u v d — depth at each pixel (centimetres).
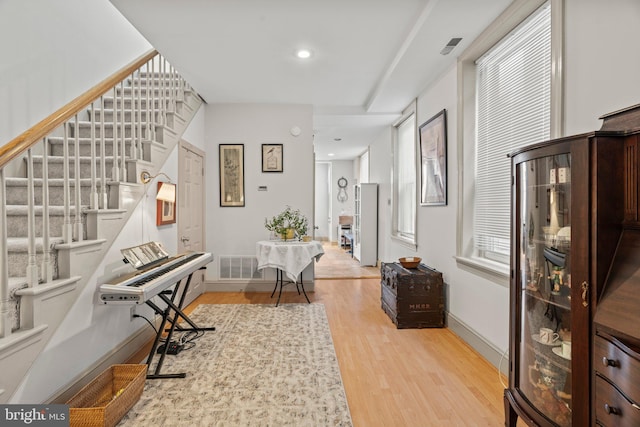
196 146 428
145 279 221
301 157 465
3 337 157
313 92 421
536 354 157
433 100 364
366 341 296
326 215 1111
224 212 463
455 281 316
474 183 298
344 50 306
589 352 120
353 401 204
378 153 656
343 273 606
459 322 304
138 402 200
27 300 170
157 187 322
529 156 154
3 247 156
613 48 152
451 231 323
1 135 248
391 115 490
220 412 191
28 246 178
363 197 679
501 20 231
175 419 184
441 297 331
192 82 382
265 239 464
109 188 250
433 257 369
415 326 329
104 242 229
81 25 331
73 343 204
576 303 125
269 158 462
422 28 253
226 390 214
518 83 239
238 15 246
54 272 195
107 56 371
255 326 332
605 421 111
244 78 371
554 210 143
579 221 124
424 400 205
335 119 514
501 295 241
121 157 259
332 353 271
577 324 124
